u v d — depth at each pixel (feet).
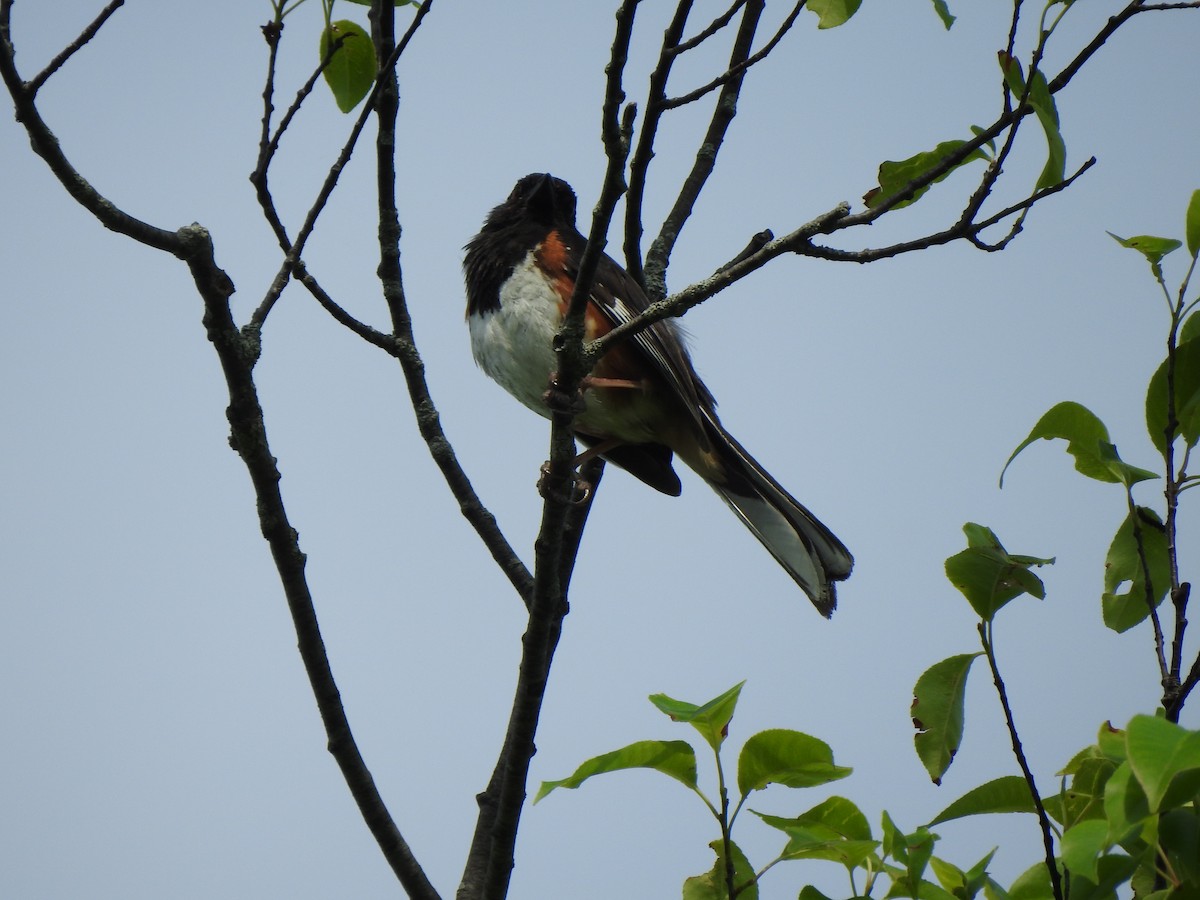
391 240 26.35
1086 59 19.36
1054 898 16.28
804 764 17.61
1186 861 14.64
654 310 21.22
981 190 19.29
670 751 17.57
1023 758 17.19
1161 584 18.94
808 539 32.58
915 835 17.58
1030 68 18.51
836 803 18.12
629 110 19.92
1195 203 17.61
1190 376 18.28
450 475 26.40
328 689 21.44
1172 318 17.87
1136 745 11.25
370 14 25.29
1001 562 18.03
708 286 20.66
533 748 21.98
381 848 21.58
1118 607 19.07
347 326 25.70
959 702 18.49
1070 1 18.31
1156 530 18.97
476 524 26.30
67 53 17.61
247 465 20.53
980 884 17.10
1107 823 13.60
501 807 21.88
